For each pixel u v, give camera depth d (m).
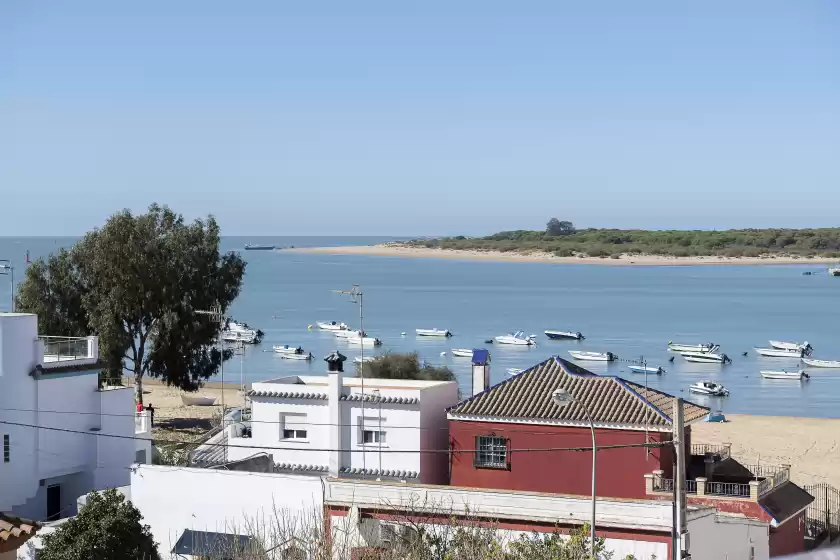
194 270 88.50
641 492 44.31
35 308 85.94
